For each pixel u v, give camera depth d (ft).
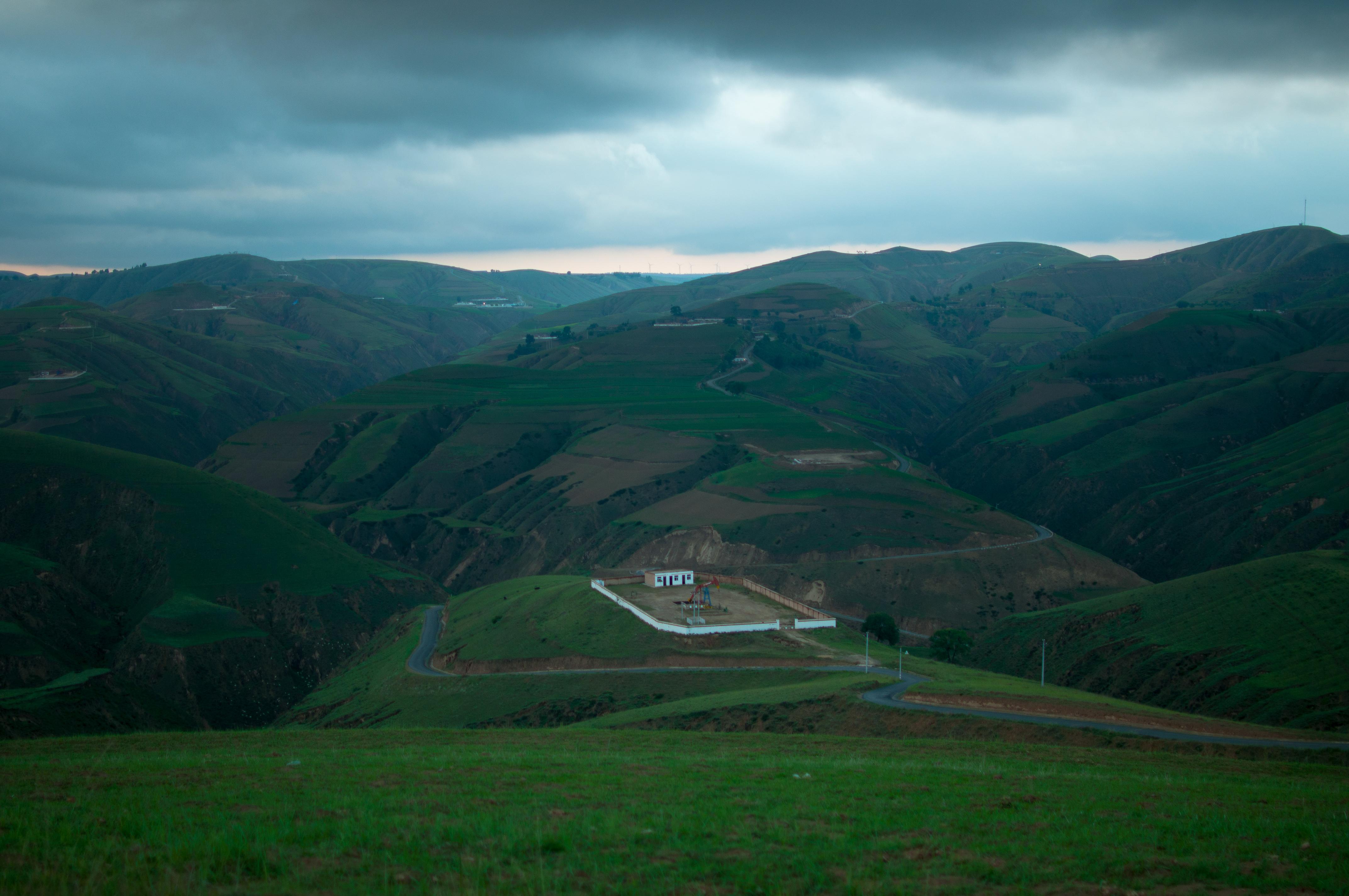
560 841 94.38
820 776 138.92
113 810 109.50
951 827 104.53
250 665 498.28
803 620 394.11
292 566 592.60
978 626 560.61
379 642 524.93
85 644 510.17
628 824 103.71
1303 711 317.63
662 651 367.45
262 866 86.28
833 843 96.63
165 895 78.79
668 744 188.24
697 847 94.58
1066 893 82.23
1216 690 365.20
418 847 93.56
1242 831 103.04
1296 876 85.30
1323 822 109.19
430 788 124.36
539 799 117.29
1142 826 106.01
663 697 324.39
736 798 119.24
